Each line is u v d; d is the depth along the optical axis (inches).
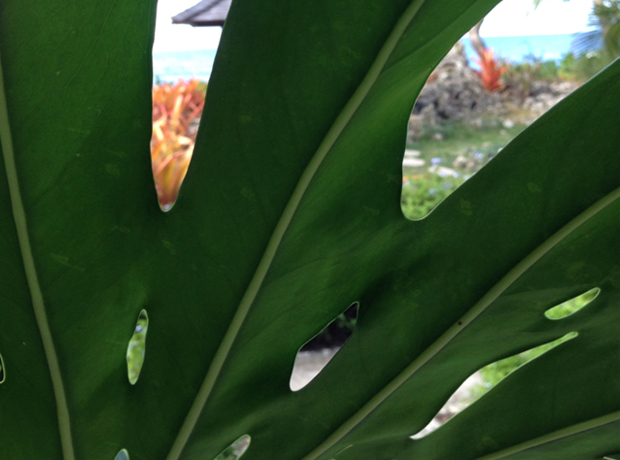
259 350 6.7
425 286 6.7
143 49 5.5
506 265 6.5
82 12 5.3
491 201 6.4
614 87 5.9
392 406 7.2
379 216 6.3
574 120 6.0
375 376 7.0
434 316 6.8
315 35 5.4
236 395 6.9
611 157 6.1
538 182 6.2
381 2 5.3
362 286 6.7
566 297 6.6
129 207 6.0
